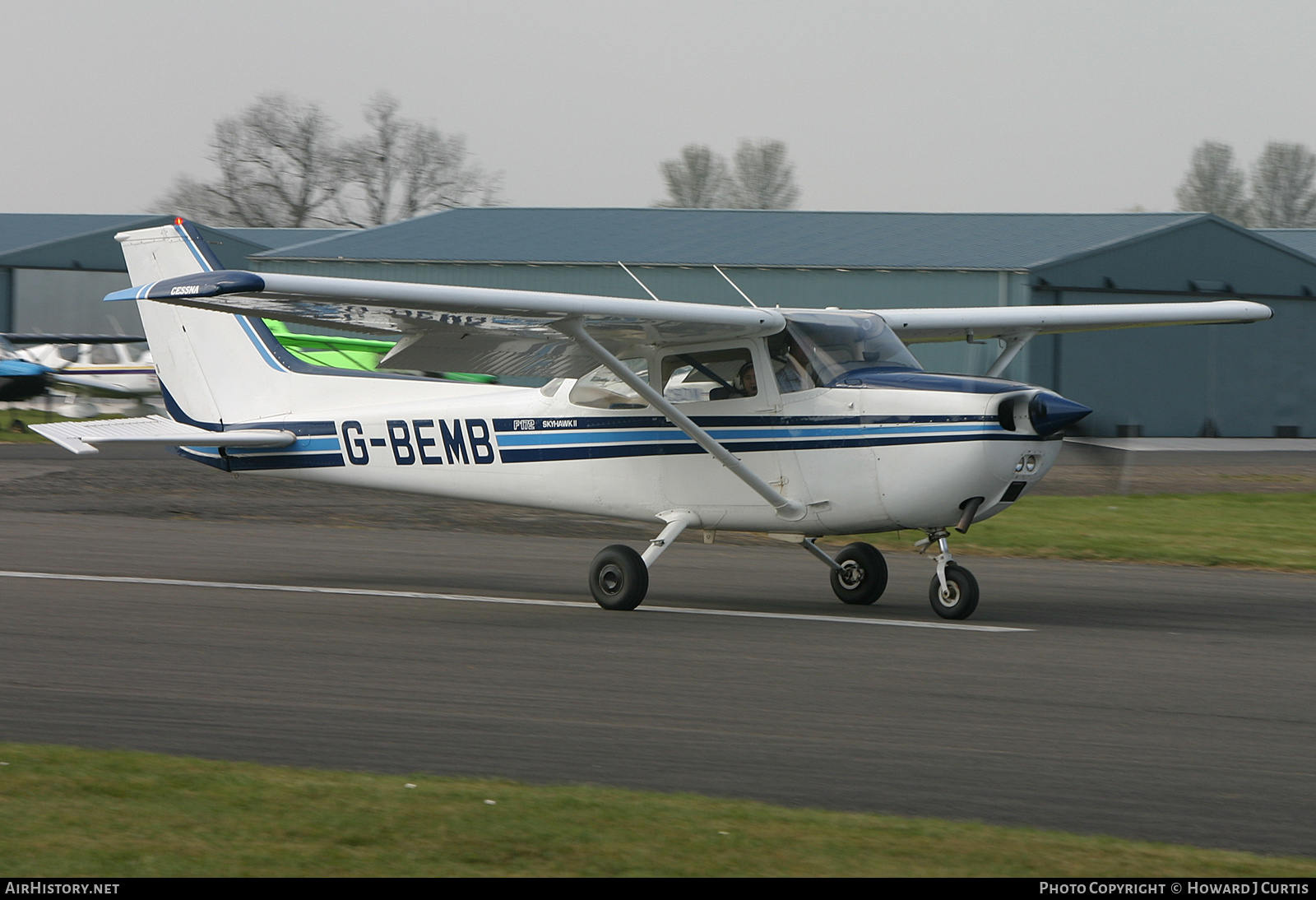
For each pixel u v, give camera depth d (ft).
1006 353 139.74
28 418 350.23
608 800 58.54
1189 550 160.86
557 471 123.34
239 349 136.36
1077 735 72.49
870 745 69.97
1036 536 172.65
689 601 122.83
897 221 395.34
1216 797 61.16
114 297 90.38
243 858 50.60
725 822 55.47
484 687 83.87
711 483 116.47
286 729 72.54
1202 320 142.20
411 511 194.39
